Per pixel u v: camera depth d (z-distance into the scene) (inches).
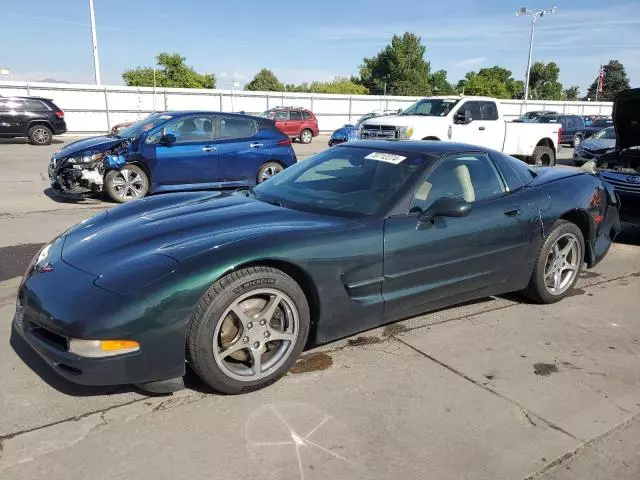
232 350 114.6
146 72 2214.6
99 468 93.7
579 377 131.3
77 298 106.3
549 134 575.5
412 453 100.4
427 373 130.2
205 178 370.9
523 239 163.8
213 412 111.0
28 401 113.0
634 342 152.3
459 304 177.3
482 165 161.9
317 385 122.8
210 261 109.7
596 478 95.5
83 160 342.6
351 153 165.2
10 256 222.4
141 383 107.0
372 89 3125.0
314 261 121.6
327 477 93.2
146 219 136.7
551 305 179.5
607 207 194.2
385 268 134.1
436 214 138.3
